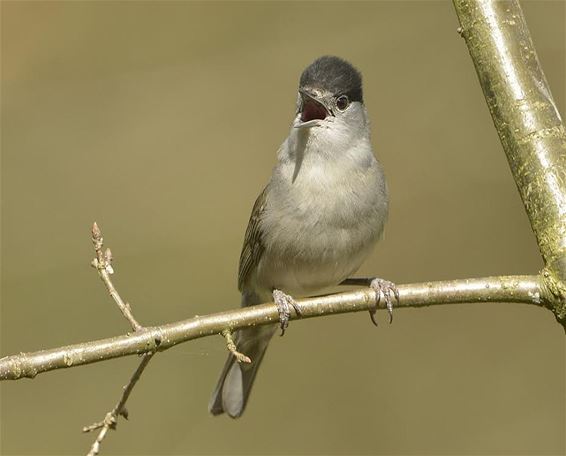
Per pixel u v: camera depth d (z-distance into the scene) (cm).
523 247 1330
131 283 1332
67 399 1249
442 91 1408
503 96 570
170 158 1389
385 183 814
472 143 1382
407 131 1398
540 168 559
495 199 1356
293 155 795
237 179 1386
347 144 782
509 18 579
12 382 1246
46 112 1395
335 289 909
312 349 1305
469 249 1339
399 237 1355
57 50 1407
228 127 1405
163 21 1435
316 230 788
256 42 1435
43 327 1282
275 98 1412
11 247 1330
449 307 1308
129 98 1412
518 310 1291
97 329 1293
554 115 568
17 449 1207
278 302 673
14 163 1373
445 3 1429
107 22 1429
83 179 1377
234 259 1349
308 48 1426
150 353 610
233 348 625
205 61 1426
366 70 1419
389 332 1309
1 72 1391
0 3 1394
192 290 1330
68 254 1334
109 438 1228
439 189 1368
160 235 1361
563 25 1361
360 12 1441
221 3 1445
